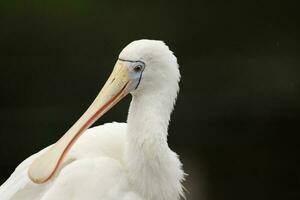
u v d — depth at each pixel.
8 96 16.95
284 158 16.28
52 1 17.67
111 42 17.73
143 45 7.91
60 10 17.67
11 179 8.12
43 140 16.47
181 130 17.02
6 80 17.09
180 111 17.28
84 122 7.90
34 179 7.66
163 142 7.98
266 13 18.27
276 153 16.45
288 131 17.09
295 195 15.16
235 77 17.81
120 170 7.92
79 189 7.71
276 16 18.25
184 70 17.86
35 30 17.52
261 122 17.23
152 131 7.93
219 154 16.39
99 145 8.17
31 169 7.69
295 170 15.85
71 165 7.91
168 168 8.00
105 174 7.80
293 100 17.50
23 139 16.44
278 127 17.19
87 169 7.82
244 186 15.33
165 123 8.05
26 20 17.53
